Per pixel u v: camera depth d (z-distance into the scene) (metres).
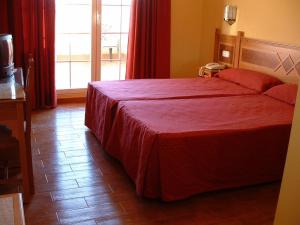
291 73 3.79
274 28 4.00
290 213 1.81
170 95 3.60
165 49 5.17
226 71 4.50
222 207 2.61
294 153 1.75
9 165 2.77
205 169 2.62
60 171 3.04
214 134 2.58
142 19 4.91
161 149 2.45
